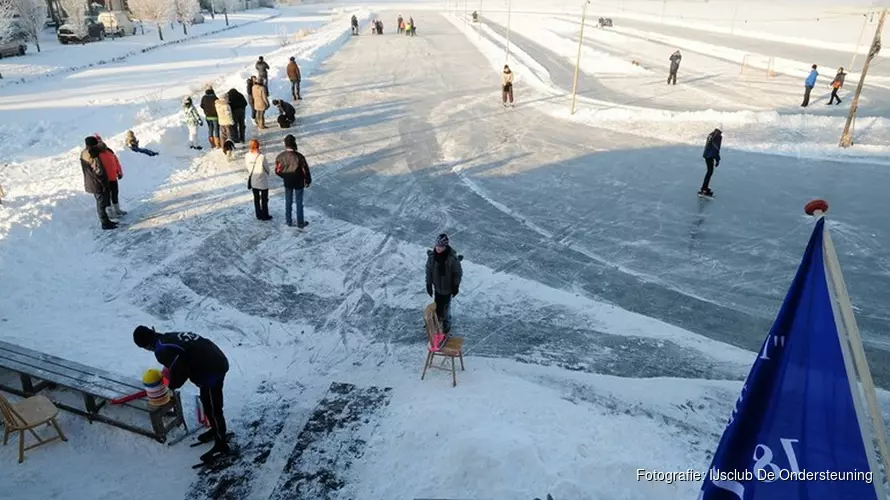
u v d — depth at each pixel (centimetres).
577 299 985
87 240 1123
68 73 3052
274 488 574
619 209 1338
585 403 730
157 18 5106
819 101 2398
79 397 692
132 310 910
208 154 1636
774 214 1315
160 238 1147
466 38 4481
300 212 1203
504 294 995
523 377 783
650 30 5084
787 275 1064
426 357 816
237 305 941
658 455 615
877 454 652
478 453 554
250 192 1387
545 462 566
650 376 798
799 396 322
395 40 4341
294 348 834
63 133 1844
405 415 658
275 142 1772
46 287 952
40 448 616
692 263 1105
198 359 578
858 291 1011
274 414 684
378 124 1994
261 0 9350
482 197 1397
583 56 3512
